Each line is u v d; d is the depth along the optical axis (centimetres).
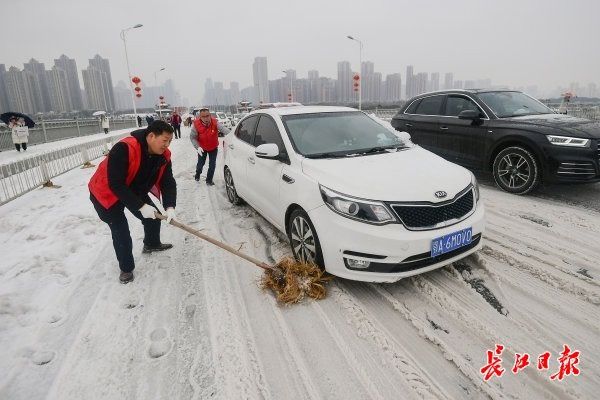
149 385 223
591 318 264
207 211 549
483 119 579
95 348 257
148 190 348
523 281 313
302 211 326
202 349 251
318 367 232
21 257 415
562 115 572
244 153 477
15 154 1435
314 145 371
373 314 279
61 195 713
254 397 211
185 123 3450
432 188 288
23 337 274
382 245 271
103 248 430
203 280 342
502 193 557
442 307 284
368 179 297
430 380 219
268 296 311
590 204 492
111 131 2773
